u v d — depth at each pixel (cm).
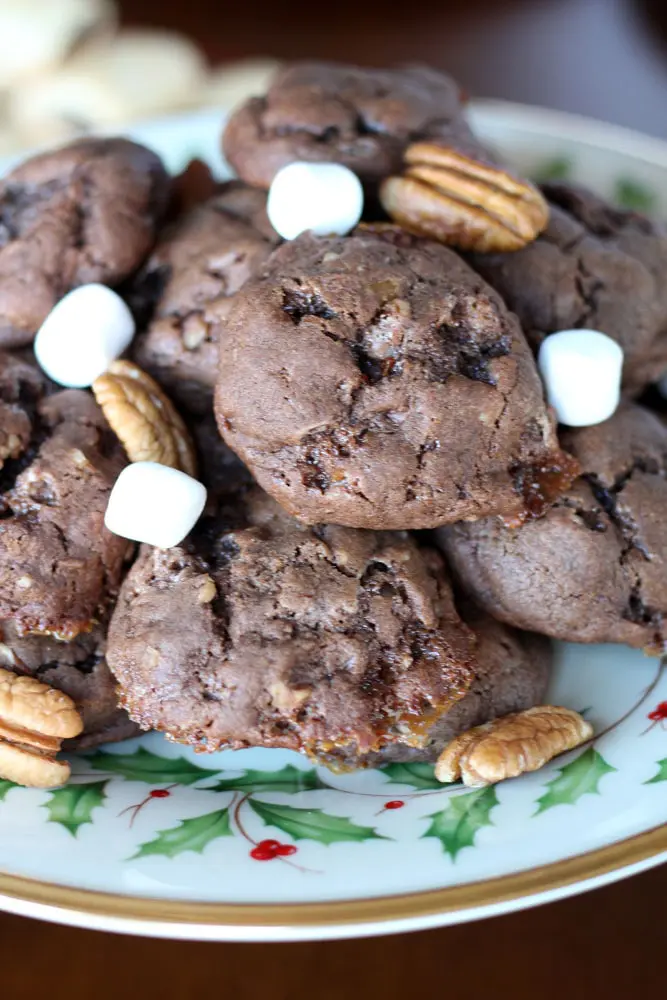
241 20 60
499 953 28
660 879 29
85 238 31
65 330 30
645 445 30
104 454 30
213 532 29
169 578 28
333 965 28
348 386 27
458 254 30
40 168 32
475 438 28
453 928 28
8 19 48
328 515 28
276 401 27
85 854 26
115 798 28
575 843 26
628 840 26
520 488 28
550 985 27
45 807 27
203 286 31
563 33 58
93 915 25
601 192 39
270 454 28
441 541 30
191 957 28
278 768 29
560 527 29
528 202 30
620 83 54
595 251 31
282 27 59
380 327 28
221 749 27
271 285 28
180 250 31
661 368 32
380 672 28
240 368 28
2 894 26
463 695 28
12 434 29
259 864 26
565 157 39
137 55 51
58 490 29
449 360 28
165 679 27
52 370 30
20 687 28
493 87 54
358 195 29
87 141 33
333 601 28
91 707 29
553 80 54
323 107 32
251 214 32
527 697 29
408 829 27
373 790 28
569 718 28
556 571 29
